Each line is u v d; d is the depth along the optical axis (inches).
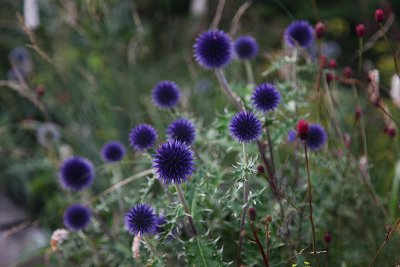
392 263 39.2
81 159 44.4
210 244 34.3
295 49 41.7
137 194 41.0
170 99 41.8
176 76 65.1
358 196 41.2
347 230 41.9
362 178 41.4
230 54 40.4
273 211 37.7
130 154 51.9
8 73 68.0
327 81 42.0
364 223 41.5
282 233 36.6
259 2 78.1
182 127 38.5
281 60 39.8
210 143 39.3
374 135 50.6
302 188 38.9
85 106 59.1
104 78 58.9
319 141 39.6
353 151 43.5
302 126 33.5
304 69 39.8
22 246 52.0
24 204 60.1
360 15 79.7
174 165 34.0
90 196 51.0
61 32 63.3
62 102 58.8
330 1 95.5
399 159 43.9
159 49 71.9
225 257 39.2
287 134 38.9
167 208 37.9
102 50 57.9
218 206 38.5
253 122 35.0
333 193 41.3
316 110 44.9
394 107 51.9
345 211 41.4
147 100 55.7
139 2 64.7
